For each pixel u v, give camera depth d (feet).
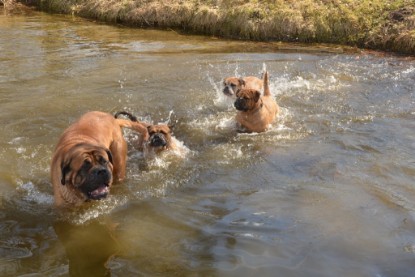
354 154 13.67
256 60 23.15
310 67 22.00
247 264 9.12
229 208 11.05
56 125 15.16
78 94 17.81
